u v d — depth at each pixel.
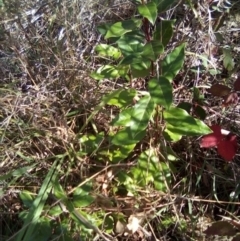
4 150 0.41
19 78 0.46
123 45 0.35
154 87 0.34
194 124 0.36
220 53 0.45
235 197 0.40
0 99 0.43
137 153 0.41
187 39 0.44
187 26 0.45
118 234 0.38
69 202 0.36
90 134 0.43
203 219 0.40
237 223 0.35
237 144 0.39
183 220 0.39
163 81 0.34
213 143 0.38
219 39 0.45
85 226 0.35
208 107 0.42
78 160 0.41
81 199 0.36
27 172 0.40
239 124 0.42
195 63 0.44
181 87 0.43
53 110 0.43
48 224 0.36
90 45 0.46
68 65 0.44
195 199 0.39
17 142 0.42
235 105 0.42
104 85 0.44
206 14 0.45
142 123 0.34
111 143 0.39
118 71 0.40
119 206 0.39
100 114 0.43
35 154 0.42
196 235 0.39
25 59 0.45
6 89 0.43
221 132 0.39
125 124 0.37
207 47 0.44
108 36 0.35
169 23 0.36
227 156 0.38
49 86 0.45
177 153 0.42
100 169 0.41
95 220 0.37
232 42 0.46
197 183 0.40
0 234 0.38
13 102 0.43
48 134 0.42
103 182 0.40
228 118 0.42
